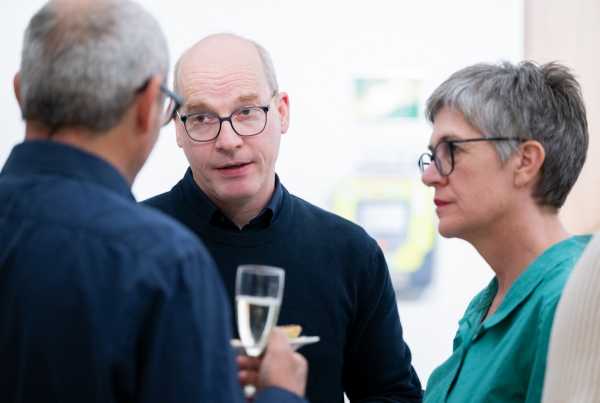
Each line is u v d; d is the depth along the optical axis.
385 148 4.18
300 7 4.16
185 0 4.09
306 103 4.16
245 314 1.72
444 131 2.00
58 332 1.37
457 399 1.97
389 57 4.18
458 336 2.16
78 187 1.47
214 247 2.51
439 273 4.22
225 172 2.42
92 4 1.48
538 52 4.34
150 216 1.46
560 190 1.99
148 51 1.50
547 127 1.95
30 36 1.49
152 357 1.36
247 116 2.42
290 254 2.52
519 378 1.86
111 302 1.37
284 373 1.63
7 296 1.41
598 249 1.41
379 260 2.62
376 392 2.62
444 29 4.20
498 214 1.98
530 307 1.88
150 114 1.52
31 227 1.44
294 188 4.16
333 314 2.53
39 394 1.38
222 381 1.41
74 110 1.47
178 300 1.38
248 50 2.47
